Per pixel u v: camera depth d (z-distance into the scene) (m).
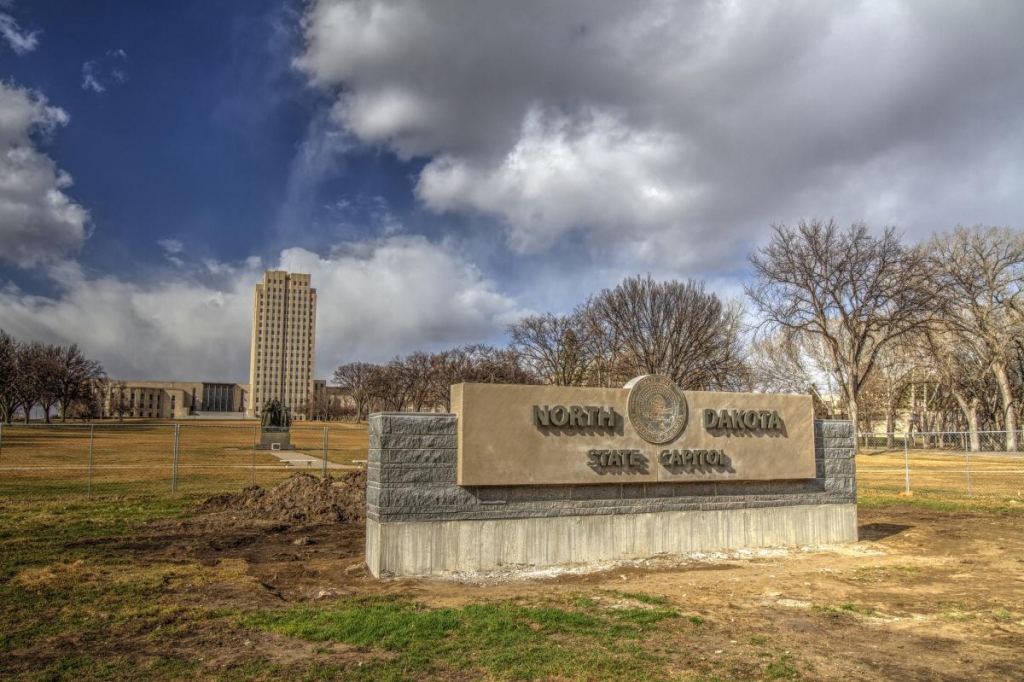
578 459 11.33
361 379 133.62
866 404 76.94
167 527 14.48
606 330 52.06
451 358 92.81
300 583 9.84
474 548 10.65
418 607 8.37
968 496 22.19
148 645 6.82
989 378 63.72
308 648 6.74
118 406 166.38
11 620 7.64
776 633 7.48
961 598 9.17
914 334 51.53
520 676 6.02
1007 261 52.84
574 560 11.27
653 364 47.62
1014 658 6.72
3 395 84.31
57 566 10.38
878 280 45.88
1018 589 9.70
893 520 16.88
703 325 47.88
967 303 53.44
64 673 6.02
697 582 10.04
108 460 33.50
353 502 17.02
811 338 56.59
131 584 9.32
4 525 14.28
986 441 57.34
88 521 15.00
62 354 95.69
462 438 10.56
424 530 10.38
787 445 13.12
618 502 11.72
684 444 12.24
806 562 11.64
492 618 7.73
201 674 6.01
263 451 44.53
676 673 6.15
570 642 6.98
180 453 40.28
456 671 6.13
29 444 44.81
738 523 12.68
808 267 47.53
